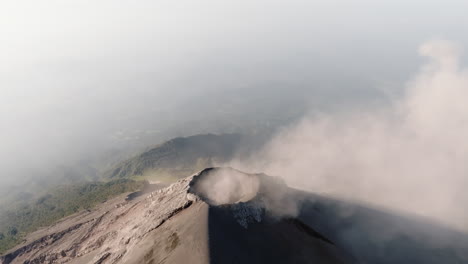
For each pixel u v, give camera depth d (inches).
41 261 2960.1
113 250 2393.0
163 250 1829.5
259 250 1849.2
